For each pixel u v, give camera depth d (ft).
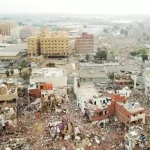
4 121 283.18
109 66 524.93
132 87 421.18
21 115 315.17
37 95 354.74
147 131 266.98
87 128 281.95
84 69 502.38
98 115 296.10
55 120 299.58
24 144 250.98
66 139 258.37
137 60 653.30
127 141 242.17
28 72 471.21
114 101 307.78
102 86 421.59
